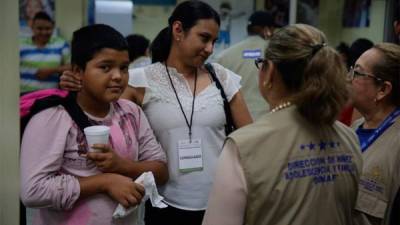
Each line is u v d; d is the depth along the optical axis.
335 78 1.12
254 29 3.81
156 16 5.36
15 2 1.25
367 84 1.61
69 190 1.26
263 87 1.24
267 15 3.84
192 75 1.85
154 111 1.78
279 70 1.18
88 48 1.32
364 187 1.53
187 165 1.76
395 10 4.71
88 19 5.32
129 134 1.44
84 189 1.28
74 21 5.28
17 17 1.26
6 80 1.26
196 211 1.78
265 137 1.14
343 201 1.23
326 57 1.12
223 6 5.00
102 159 1.30
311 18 5.03
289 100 1.19
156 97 1.78
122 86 1.38
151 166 1.48
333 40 5.07
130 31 5.34
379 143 1.56
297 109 1.19
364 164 1.55
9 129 1.28
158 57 1.88
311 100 1.13
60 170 1.31
